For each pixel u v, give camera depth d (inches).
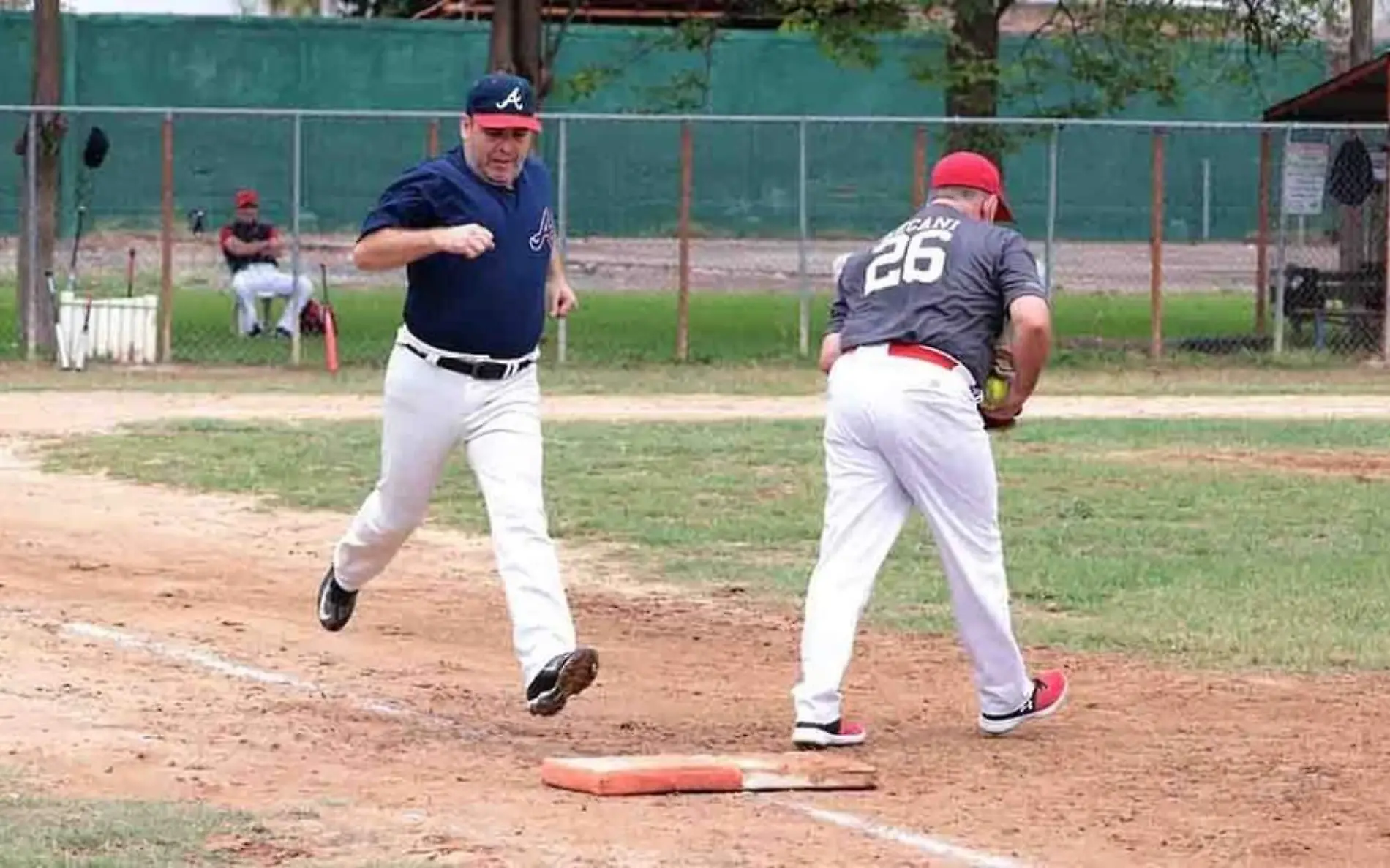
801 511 1332.4
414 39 3868.1
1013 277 729.0
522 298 726.5
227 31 3786.9
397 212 711.1
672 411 1929.1
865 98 3811.5
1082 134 3570.4
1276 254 2812.5
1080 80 2721.5
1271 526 1285.7
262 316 2610.7
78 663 865.5
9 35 3656.5
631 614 1029.8
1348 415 1941.4
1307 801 677.9
